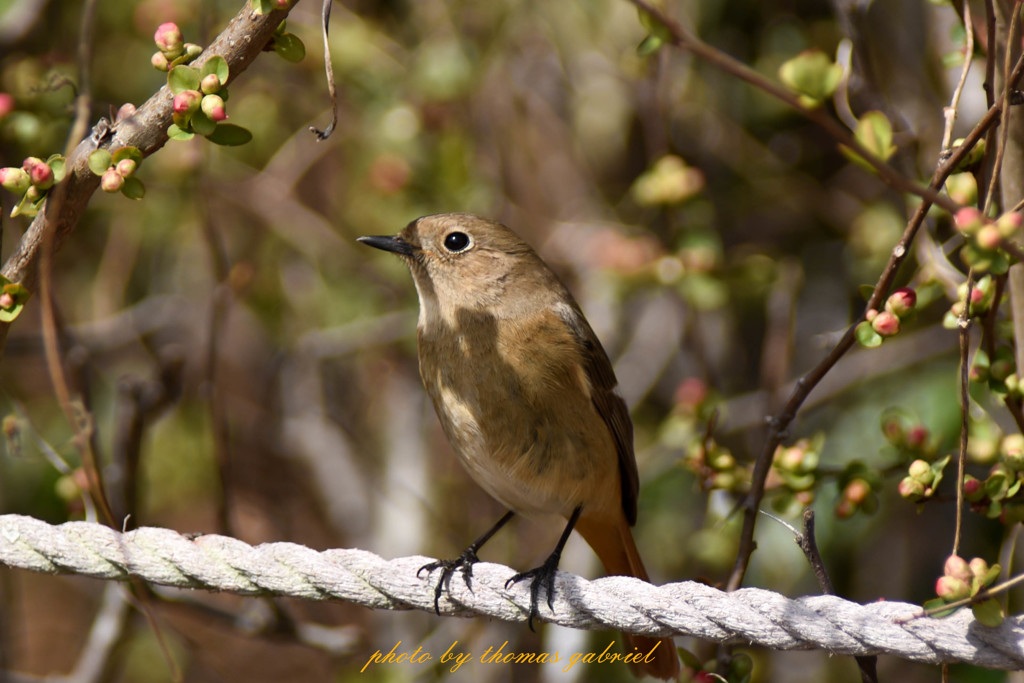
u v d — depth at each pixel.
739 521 9.29
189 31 11.04
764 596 5.94
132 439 9.15
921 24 10.57
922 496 6.46
